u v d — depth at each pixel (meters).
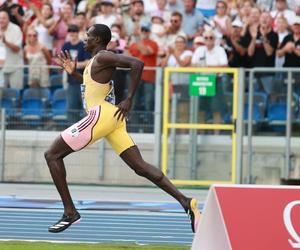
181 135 54.03
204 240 23.81
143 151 54.16
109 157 54.00
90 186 53.53
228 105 53.56
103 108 30.23
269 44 54.38
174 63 55.00
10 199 46.50
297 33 54.16
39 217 39.97
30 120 54.25
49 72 54.09
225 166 53.81
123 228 37.22
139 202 46.31
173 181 54.06
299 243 23.38
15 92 54.31
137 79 29.94
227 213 23.56
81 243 32.56
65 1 58.41
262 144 53.34
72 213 30.67
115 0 57.53
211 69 53.59
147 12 57.84
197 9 57.78
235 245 23.30
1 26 55.62
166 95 53.91
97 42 30.94
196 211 30.23
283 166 53.16
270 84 53.16
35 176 54.31
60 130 54.12
